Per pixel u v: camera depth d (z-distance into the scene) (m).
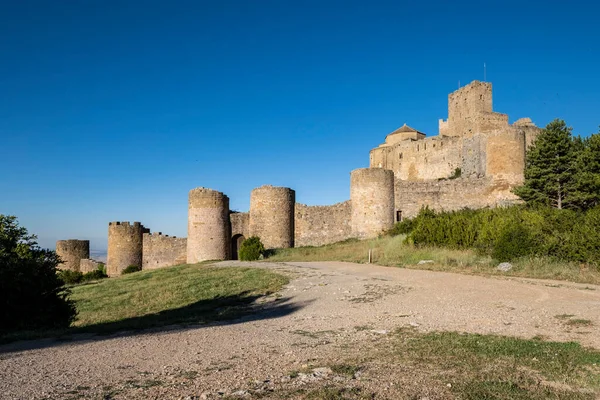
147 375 7.47
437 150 64.62
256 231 44.69
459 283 17.20
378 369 7.51
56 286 15.56
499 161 44.44
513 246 22.00
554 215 24.06
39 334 12.85
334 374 7.26
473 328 10.42
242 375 7.34
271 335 10.86
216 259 41.97
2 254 14.52
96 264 53.03
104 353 9.41
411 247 28.70
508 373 7.14
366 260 28.33
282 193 45.09
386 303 14.61
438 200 43.47
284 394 6.31
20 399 6.28
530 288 15.63
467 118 67.25
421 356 8.22
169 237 49.59
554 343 8.80
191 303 19.27
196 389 6.62
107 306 21.52
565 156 37.62
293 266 27.39
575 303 12.77
